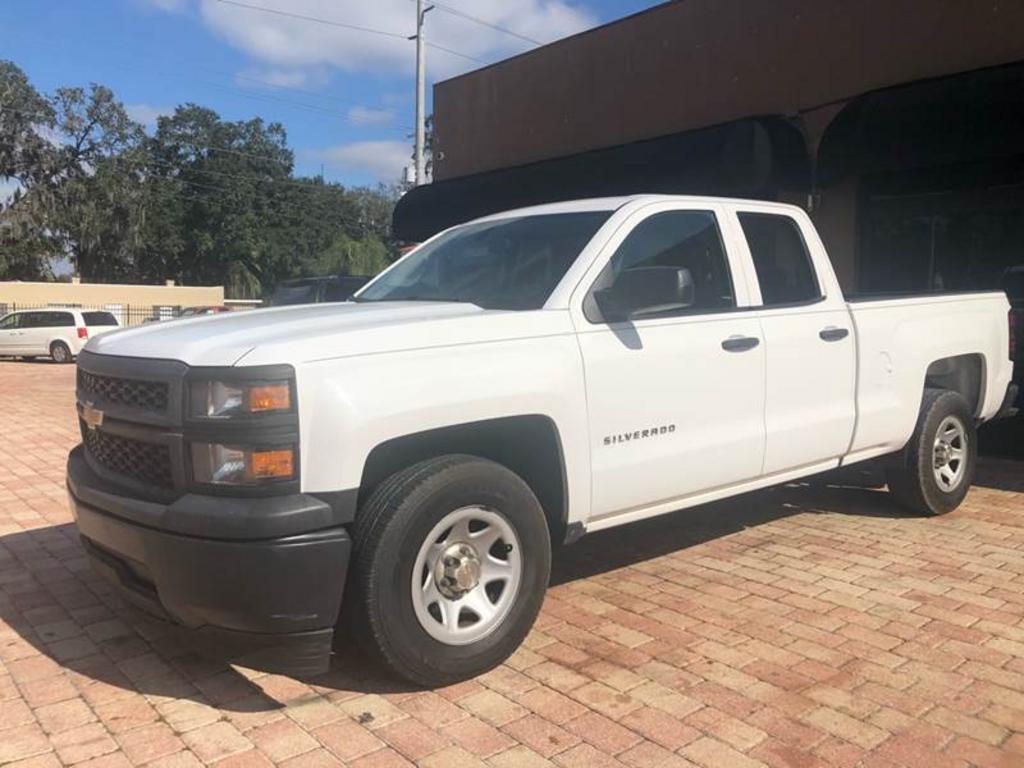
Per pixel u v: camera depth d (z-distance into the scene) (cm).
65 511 660
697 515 632
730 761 310
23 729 334
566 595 472
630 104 1432
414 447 371
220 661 391
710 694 358
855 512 638
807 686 365
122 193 5700
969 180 1048
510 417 376
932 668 381
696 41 1323
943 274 1084
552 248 445
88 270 6162
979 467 799
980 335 646
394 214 1736
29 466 836
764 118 1138
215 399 321
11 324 2800
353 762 310
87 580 502
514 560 378
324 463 324
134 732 331
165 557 326
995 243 1030
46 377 2041
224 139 6862
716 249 484
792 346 496
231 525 313
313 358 328
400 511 338
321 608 327
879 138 1012
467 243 501
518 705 350
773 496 684
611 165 1321
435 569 357
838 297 539
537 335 389
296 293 1449
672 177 1232
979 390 662
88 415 380
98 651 405
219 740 325
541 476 408
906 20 1069
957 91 954
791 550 548
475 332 372
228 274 6950
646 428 425
